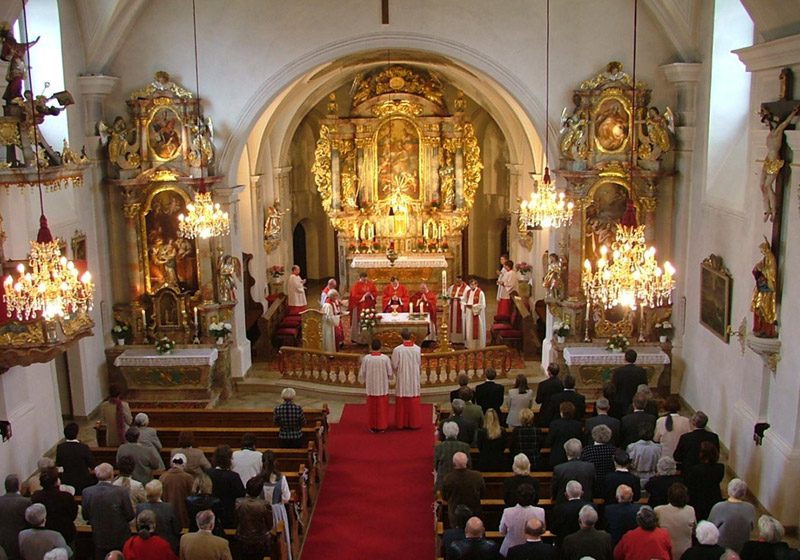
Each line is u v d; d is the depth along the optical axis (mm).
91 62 19141
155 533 9953
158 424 15977
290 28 19219
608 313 19875
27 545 9680
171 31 19312
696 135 18578
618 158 19234
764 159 13867
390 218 30375
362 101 29812
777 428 13719
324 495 14695
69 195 18359
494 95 27031
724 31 17312
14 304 11836
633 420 12328
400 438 17344
